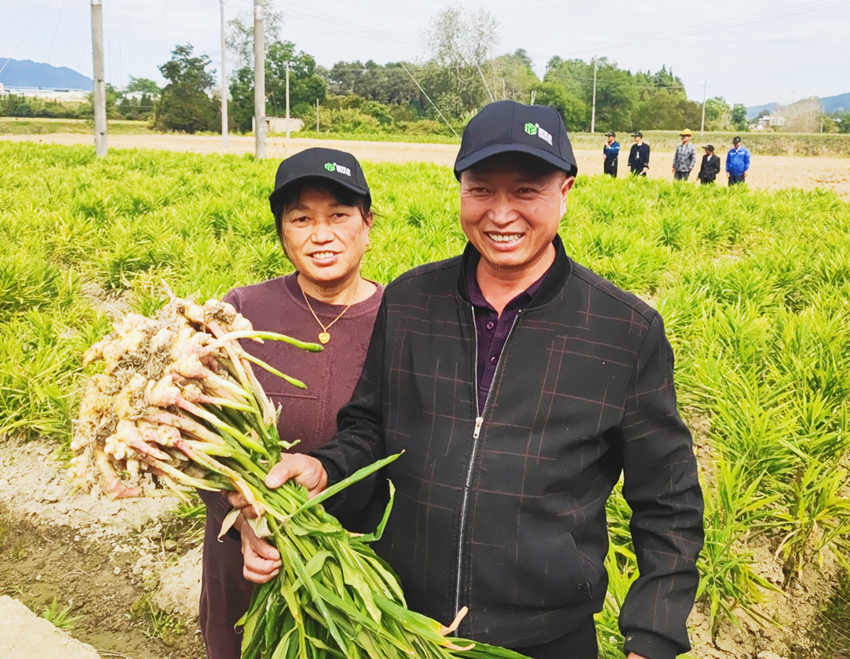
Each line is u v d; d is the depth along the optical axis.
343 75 102.12
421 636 1.73
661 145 54.94
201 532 4.16
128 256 8.09
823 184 25.61
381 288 2.42
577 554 1.77
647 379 1.76
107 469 1.57
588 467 1.78
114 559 4.04
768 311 7.00
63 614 3.60
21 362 5.55
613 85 89.56
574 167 1.76
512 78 72.06
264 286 2.38
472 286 1.85
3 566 4.02
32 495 4.56
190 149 38.62
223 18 37.91
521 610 1.78
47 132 60.91
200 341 1.64
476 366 1.83
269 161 23.22
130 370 1.58
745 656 3.44
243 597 2.32
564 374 1.75
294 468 1.78
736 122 112.25
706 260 9.98
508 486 1.73
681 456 1.80
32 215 9.79
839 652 3.52
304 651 1.68
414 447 1.86
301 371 2.28
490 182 1.70
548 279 1.79
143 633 3.55
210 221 10.34
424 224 10.70
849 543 4.05
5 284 6.60
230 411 1.75
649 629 1.71
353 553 1.78
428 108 86.69
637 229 11.05
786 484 4.27
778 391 4.75
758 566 3.98
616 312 1.78
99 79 22.84
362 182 2.21
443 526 1.78
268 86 78.44
